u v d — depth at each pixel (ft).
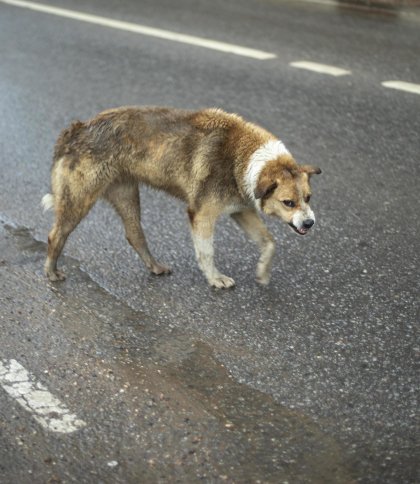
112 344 17.24
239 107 30.73
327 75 33.91
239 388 15.62
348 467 13.48
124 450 14.03
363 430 14.33
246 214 19.61
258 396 15.37
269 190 18.29
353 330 17.40
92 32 42.24
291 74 34.22
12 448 14.15
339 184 24.59
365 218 22.52
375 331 17.34
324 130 28.45
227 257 21.02
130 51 38.55
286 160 18.61
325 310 18.28
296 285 19.47
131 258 21.11
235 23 42.88
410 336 17.10
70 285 19.79
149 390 15.64
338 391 15.40
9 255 21.31
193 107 30.86
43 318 18.29
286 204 18.34
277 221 22.52
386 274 19.69
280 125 28.99
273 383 15.72
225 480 13.26
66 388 15.78
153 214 23.34
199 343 17.21
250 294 19.17
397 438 14.10
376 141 27.37
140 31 42.04
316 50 37.45
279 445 14.02
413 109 29.81
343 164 25.88
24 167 26.53
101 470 13.57
